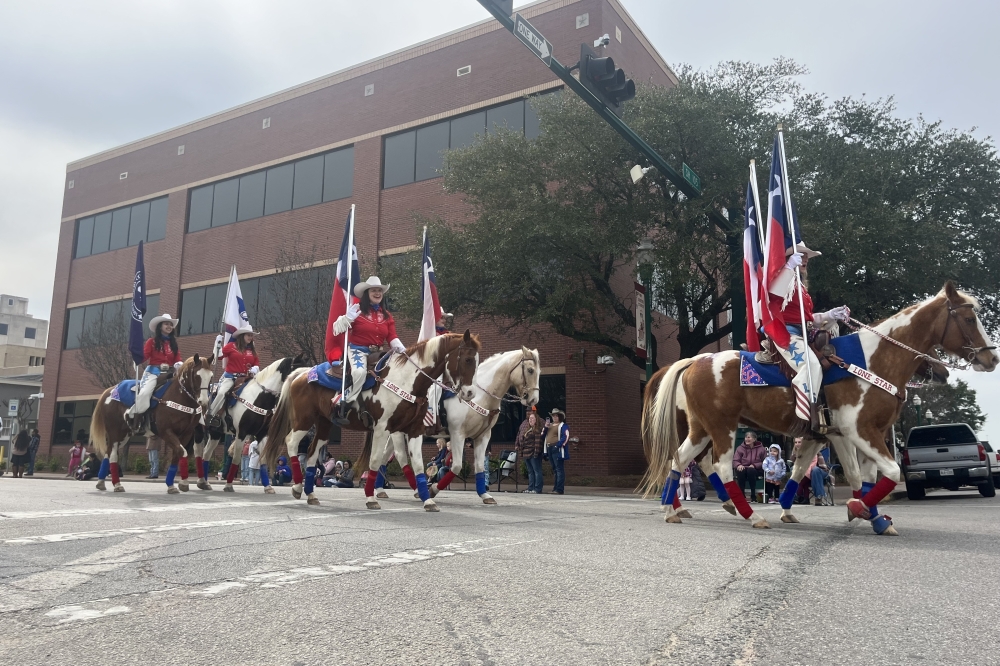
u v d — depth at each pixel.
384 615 3.98
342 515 8.89
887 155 19.72
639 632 3.71
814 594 4.61
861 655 3.39
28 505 9.35
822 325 8.36
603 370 23.36
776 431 8.67
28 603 4.18
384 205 28.91
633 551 6.23
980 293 20.56
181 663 3.20
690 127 18.91
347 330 10.62
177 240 35.06
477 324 25.91
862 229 17.17
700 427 9.03
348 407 10.74
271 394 13.67
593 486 21.89
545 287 20.81
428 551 6.05
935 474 18.31
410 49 29.17
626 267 24.55
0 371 58.84
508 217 19.75
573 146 19.95
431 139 28.31
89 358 32.41
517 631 3.71
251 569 5.16
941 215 20.08
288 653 3.34
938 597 4.55
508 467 19.98
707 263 19.66
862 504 7.86
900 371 8.05
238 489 14.93
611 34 25.28
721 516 10.08
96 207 38.91
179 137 36.12
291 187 31.98
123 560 5.42
